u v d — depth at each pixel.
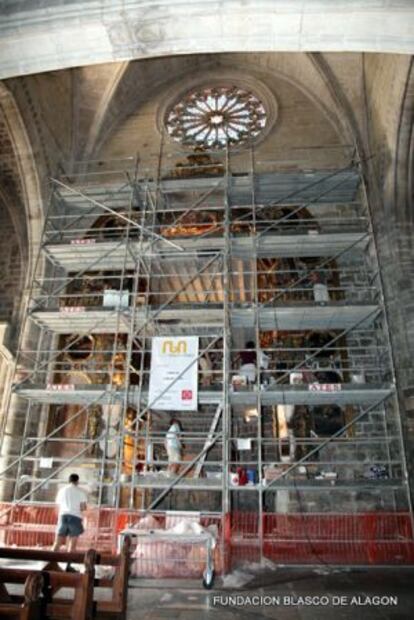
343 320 13.22
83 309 13.36
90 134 20.25
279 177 15.32
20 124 16.67
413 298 14.85
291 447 14.52
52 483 14.73
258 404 11.25
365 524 11.05
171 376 11.45
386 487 10.71
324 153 19.02
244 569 9.73
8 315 17.55
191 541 8.36
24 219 18.73
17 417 14.93
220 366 17.38
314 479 10.80
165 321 14.91
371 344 15.36
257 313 12.26
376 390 11.38
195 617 6.50
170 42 9.24
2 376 16.27
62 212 17.59
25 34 9.03
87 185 17.17
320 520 11.20
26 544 11.59
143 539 9.66
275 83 21.28
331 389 11.41
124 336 16.62
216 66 21.84
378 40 8.83
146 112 21.52
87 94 20.31
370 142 18.05
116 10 8.76
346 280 16.39
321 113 20.20
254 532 11.33
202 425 16.95
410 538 10.74
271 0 8.45
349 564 10.40
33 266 16.78
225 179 14.71
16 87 16.23
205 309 12.56
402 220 15.95
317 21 8.69
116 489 10.83
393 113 15.84
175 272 16.12
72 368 16.33
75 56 9.41
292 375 12.48
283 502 14.09
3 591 4.81
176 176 16.02
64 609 4.64
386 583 8.65
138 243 14.23
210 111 21.11
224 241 13.51
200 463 11.88
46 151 17.88
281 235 13.66
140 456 15.42
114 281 17.47
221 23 8.84
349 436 14.30
